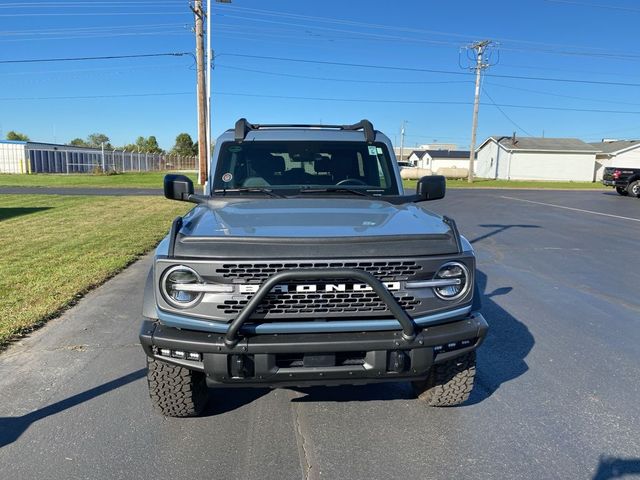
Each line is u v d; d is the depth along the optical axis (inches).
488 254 386.3
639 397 155.5
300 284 112.6
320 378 116.3
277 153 181.3
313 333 114.7
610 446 128.6
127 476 115.5
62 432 133.2
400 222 130.6
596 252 399.2
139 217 553.9
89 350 187.9
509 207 789.2
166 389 131.2
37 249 365.1
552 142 2208.4
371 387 161.0
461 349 123.6
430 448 127.6
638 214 700.0
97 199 769.6
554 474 117.3
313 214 136.8
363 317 116.3
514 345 198.7
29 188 1055.0
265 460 122.0
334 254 113.4
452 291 120.0
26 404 147.8
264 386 119.3
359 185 179.6
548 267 341.4
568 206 819.4
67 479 114.2
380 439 131.6
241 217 133.0
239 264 111.3
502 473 117.7
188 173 1978.3
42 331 207.5
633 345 199.5
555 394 157.2
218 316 113.4
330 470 118.3
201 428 136.4
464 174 2015.3
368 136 186.5
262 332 113.3
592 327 220.5
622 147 2322.8
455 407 148.6
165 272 114.2
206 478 115.0
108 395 153.7
